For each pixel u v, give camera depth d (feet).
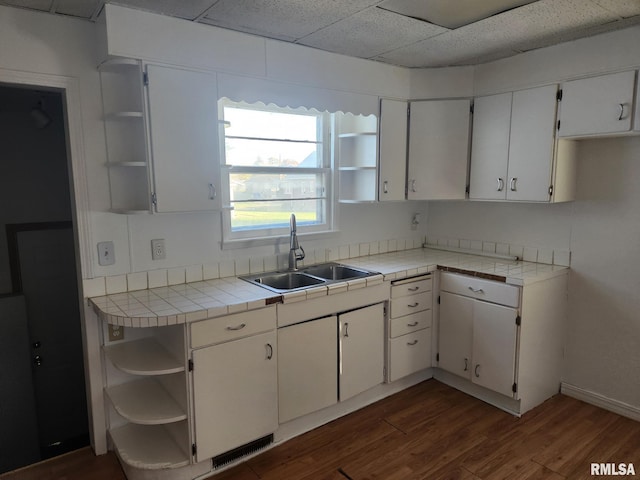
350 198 10.91
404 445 8.13
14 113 11.12
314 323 8.20
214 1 6.49
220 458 7.41
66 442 12.48
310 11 6.91
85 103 7.22
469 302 9.62
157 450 7.20
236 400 7.28
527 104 9.23
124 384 7.97
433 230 12.55
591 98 8.30
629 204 8.71
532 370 9.18
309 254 10.28
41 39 6.80
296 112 9.93
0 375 11.31
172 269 8.32
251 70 8.04
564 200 9.25
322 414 8.84
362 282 8.82
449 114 10.34
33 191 11.53
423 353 10.34
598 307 9.31
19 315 11.44
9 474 7.41
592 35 8.16
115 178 7.57
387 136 10.25
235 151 9.06
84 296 7.48
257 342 7.41
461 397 9.96
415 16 7.16
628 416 8.99
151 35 6.93
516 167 9.52
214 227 8.77
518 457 7.73
